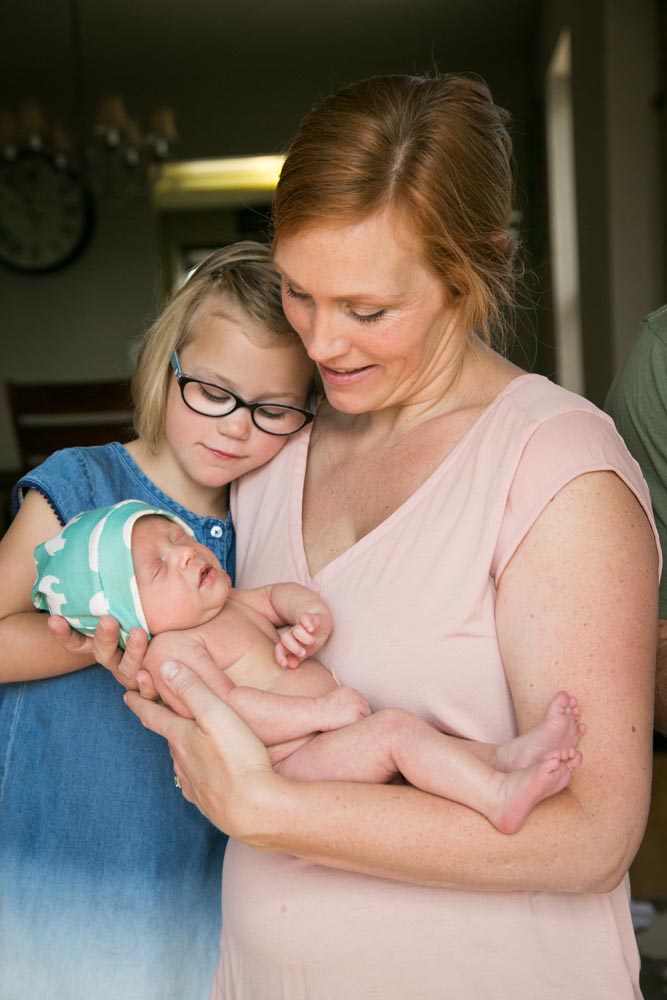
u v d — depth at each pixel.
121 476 1.58
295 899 1.20
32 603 1.54
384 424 1.39
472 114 1.18
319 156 1.11
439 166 1.13
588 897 1.15
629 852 1.07
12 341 7.99
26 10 6.79
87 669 1.53
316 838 1.08
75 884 1.51
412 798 1.09
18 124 6.80
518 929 1.14
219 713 1.14
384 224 1.11
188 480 1.60
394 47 7.70
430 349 1.26
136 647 1.28
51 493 1.51
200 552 1.42
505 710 1.17
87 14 6.88
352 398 1.26
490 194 1.20
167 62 7.80
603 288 5.02
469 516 1.18
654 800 3.30
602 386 5.13
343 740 1.19
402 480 1.30
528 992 1.14
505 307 1.29
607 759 1.05
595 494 1.10
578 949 1.14
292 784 1.11
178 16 6.99
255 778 1.11
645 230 4.76
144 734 1.52
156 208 8.54
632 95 4.73
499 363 1.34
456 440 1.27
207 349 1.47
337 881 1.18
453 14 7.12
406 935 1.15
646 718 1.07
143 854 1.51
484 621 1.16
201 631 1.37
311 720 1.24
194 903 1.53
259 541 1.49
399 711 1.18
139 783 1.51
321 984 1.18
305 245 1.13
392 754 1.14
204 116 8.17
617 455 1.14
